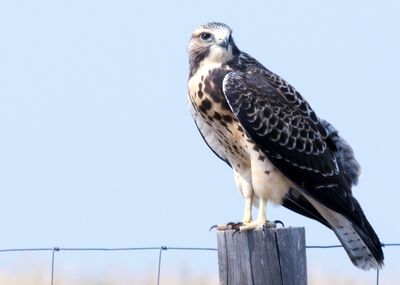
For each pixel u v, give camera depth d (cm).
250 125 1328
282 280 1069
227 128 1350
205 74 1354
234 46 1388
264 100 1340
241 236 1081
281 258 1070
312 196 1337
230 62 1371
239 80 1341
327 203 1332
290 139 1340
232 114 1339
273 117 1338
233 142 1356
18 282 2441
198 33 1371
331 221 1343
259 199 1364
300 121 1350
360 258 1293
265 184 1334
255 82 1349
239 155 1359
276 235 1072
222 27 1371
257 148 1332
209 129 1387
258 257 1076
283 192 1343
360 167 1377
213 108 1347
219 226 1233
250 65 1382
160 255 1361
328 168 1345
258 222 1236
